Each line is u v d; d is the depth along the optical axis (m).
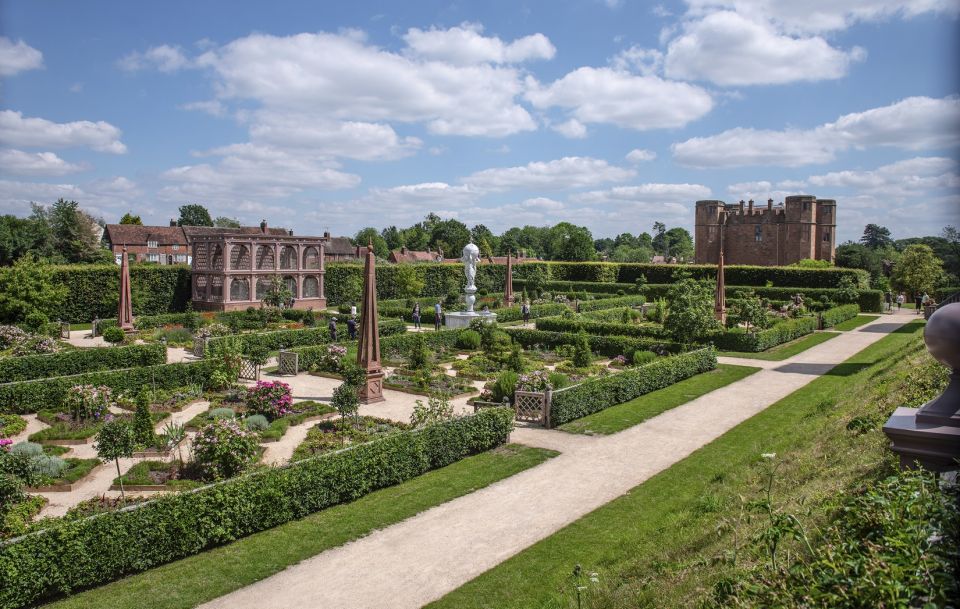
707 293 30.27
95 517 10.49
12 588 9.55
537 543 11.64
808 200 77.31
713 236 84.44
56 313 44.44
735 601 6.07
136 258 98.38
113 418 19.53
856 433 12.25
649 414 20.77
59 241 71.19
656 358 28.39
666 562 9.30
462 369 28.30
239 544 11.88
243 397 22.45
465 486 14.71
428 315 47.59
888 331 40.56
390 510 13.37
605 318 44.38
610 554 10.79
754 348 33.09
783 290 59.47
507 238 171.38
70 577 10.12
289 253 55.69
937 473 5.80
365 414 21.09
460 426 16.64
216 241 51.28
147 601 9.88
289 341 33.81
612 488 14.39
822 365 29.12
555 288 74.94
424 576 10.59
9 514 12.16
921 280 53.72
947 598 4.31
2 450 12.55
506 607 9.44
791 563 6.55
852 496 7.26
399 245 158.00
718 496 12.13
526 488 14.55
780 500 10.11
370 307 22.70
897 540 4.88
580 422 20.00
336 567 10.97
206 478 14.46
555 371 27.62
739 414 20.62
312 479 13.22
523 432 19.14
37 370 24.83
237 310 47.31
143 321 40.12
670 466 15.69
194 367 24.39
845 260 80.12
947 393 5.93
